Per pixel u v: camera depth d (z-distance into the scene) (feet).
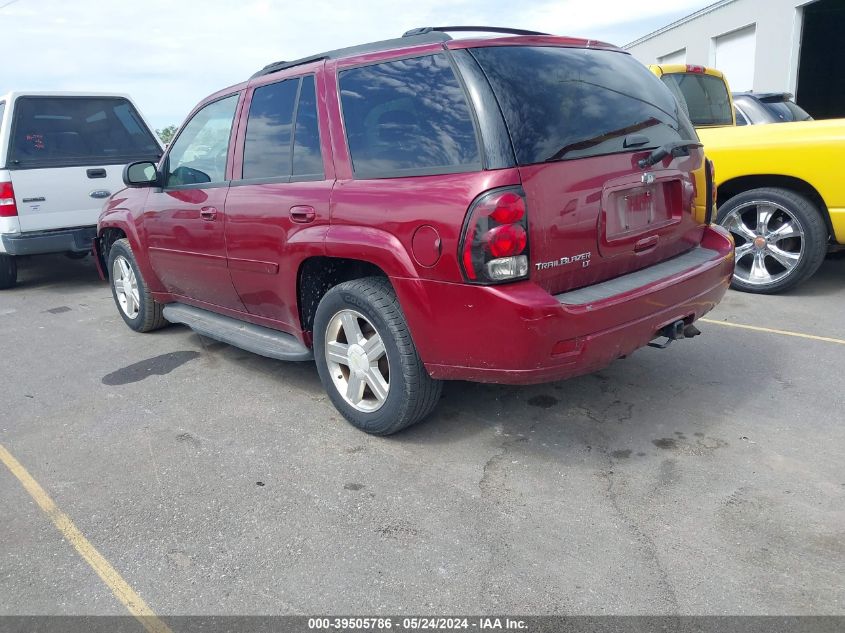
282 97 12.39
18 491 10.71
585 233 9.75
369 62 10.90
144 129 26.86
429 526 9.16
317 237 11.16
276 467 10.96
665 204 11.32
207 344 17.53
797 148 17.22
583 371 9.82
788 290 18.62
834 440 10.80
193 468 11.07
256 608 7.84
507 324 9.11
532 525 9.06
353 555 8.66
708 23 55.26
